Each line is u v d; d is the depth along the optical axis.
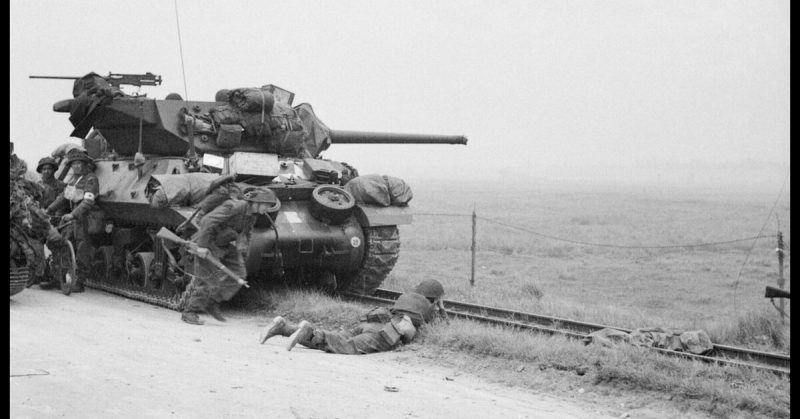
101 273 16.48
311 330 10.83
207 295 12.79
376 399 8.30
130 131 15.85
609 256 29.69
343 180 16.25
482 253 29.48
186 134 15.42
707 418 8.49
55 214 16.31
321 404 7.95
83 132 16.31
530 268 25.52
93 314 12.47
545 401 8.88
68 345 9.73
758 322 13.70
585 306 15.71
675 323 14.38
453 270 24.23
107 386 8.01
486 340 10.77
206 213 12.79
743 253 31.22
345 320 12.96
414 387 8.98
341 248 14.98
